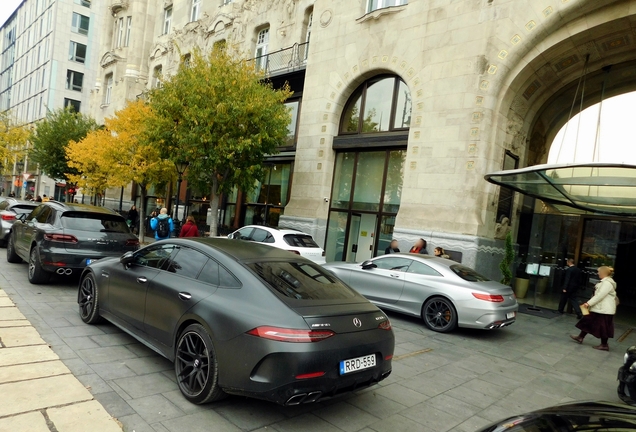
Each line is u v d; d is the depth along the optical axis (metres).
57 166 23.08
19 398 3.36
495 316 7.09
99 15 47.53
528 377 5.58
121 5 28.03
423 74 12.12
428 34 12.12
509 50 10.75
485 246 10.91
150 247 4.95
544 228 13.71
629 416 2.22
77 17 45.88
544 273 11.02
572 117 13.13
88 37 46.81
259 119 12.24
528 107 12.32
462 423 3.93
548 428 2.16
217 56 13.25
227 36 19.94
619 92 12.09
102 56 29.77
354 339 3.50
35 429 2.95
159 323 4.20
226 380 3.39
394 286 8.23
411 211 11.91
